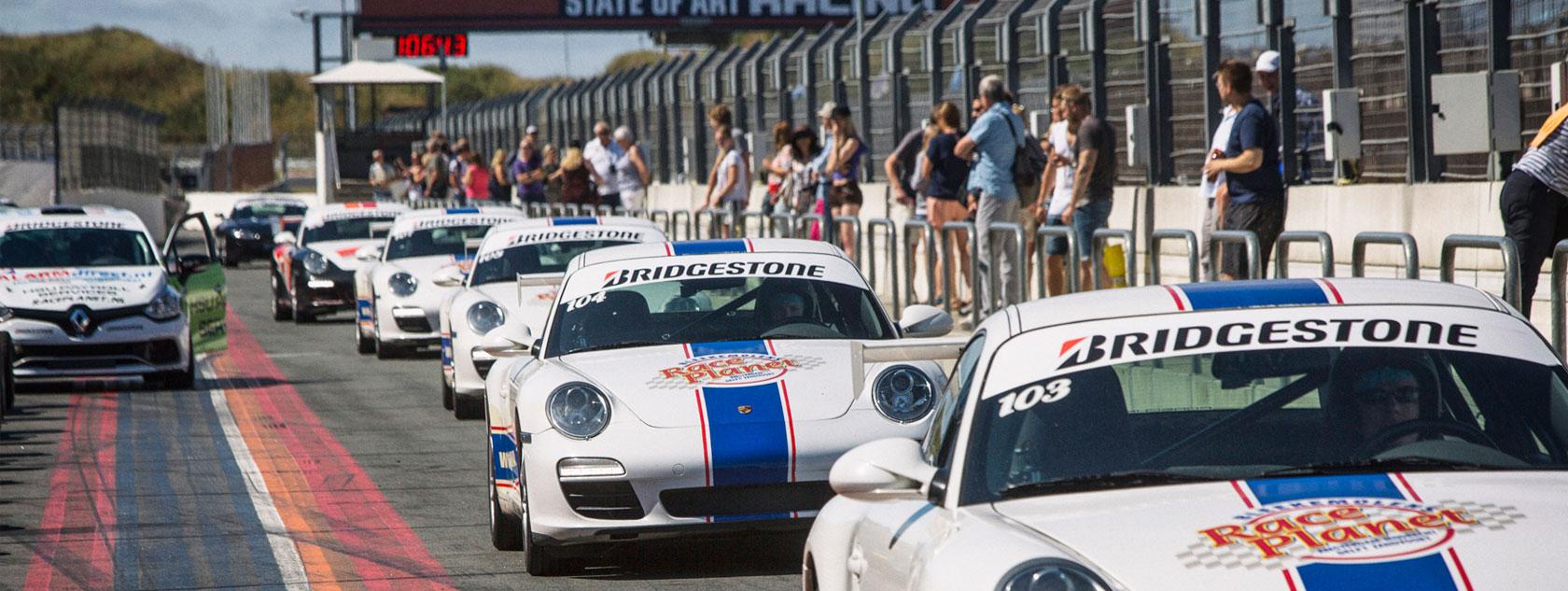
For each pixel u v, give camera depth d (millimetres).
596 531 25922
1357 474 14602
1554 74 38812
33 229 59688
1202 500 14141
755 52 97062
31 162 170250
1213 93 54031
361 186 155625
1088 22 60312
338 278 83688
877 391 27047
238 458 40938
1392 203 43906
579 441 26109
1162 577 12859
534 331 45031
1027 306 17734
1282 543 13141
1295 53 51188
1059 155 50531
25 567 28719
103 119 183875
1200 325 16484
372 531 31344
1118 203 56812
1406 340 16109
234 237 143625
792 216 64438
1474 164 44500
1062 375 16141
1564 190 29391
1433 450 15047
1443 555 12812
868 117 80500
